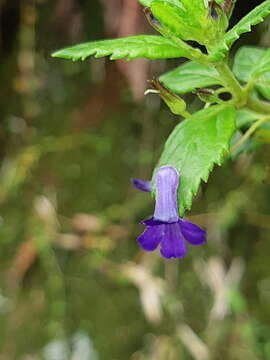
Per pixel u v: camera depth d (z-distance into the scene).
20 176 0.26
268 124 0.18
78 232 0.26
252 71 0.16
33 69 0.25
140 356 0.26
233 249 0.25
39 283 0.26
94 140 0.26
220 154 0.15
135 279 0.25
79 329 0.26
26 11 0.25
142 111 0.25
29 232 0.26
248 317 0.24
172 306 0.25
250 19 0.14
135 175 0.26
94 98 0.26
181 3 0.15
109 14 0.24
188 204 0.14
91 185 0.26
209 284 0.25
